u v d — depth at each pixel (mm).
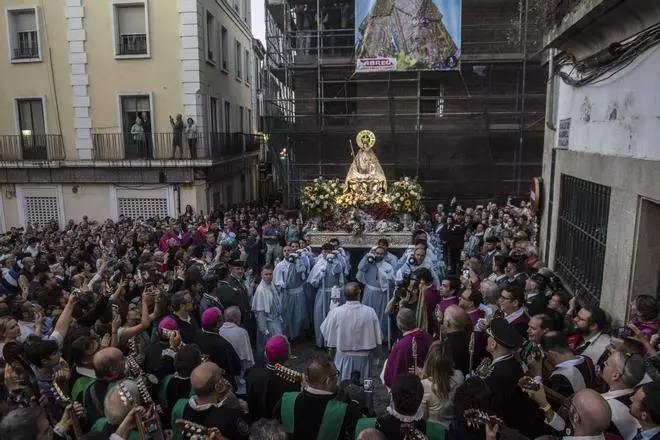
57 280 9031
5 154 19875
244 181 26875
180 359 4340
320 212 13109
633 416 3365
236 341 6473
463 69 18984
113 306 6145
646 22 5645
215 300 7250
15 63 19484
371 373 7363
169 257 10656
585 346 5160
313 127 19953
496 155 19484
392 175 19891
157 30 18953
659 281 5820
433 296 7148
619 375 3768
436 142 19453
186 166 18859
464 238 13820
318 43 18688
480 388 3314
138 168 19141
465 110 19516
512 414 3941
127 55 19078
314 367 3834
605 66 6773
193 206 19281
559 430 3484
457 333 5109
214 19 21266
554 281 7625
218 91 21938
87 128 19500
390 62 17297
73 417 3666
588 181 7777
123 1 18812
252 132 30438
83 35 19078
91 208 19734
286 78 19375
